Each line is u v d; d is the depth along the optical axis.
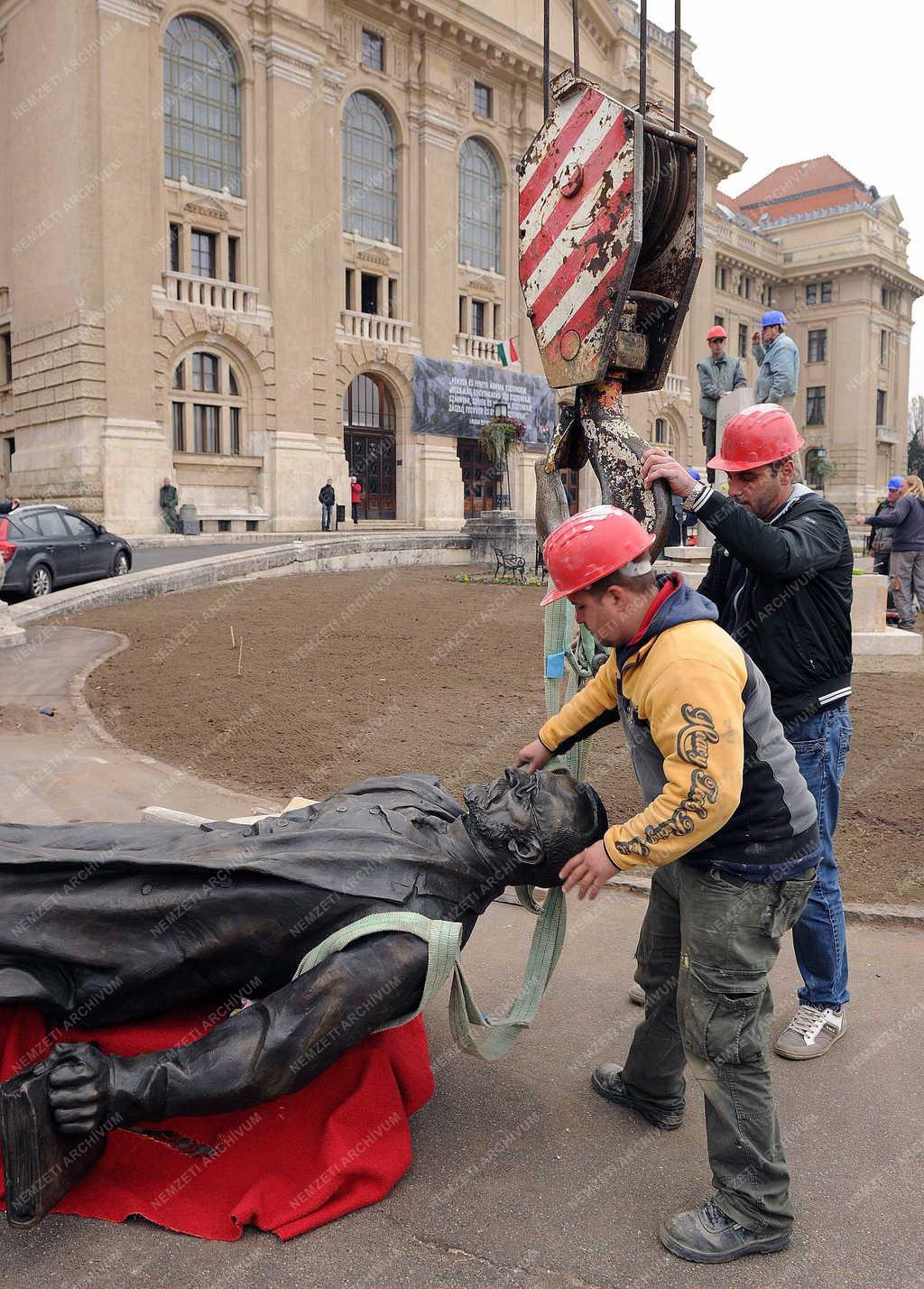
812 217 62.78
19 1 28.39
